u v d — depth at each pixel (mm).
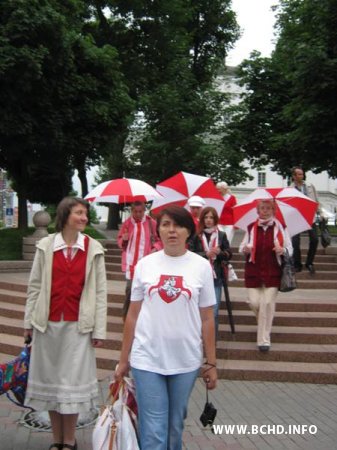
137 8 24766
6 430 5078
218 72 29703
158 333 3541
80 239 4469
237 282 11008
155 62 26422
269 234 7348
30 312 4434
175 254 3688
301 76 17234
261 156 26484
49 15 14023
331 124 17812
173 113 23266
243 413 5695
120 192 7535
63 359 4305
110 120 16406
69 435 4387
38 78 13688
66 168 18922
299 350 7414
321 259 12391
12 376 4359
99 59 16203
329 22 17484
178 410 3564
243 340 7895
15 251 14688
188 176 8742
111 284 11148
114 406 3629
